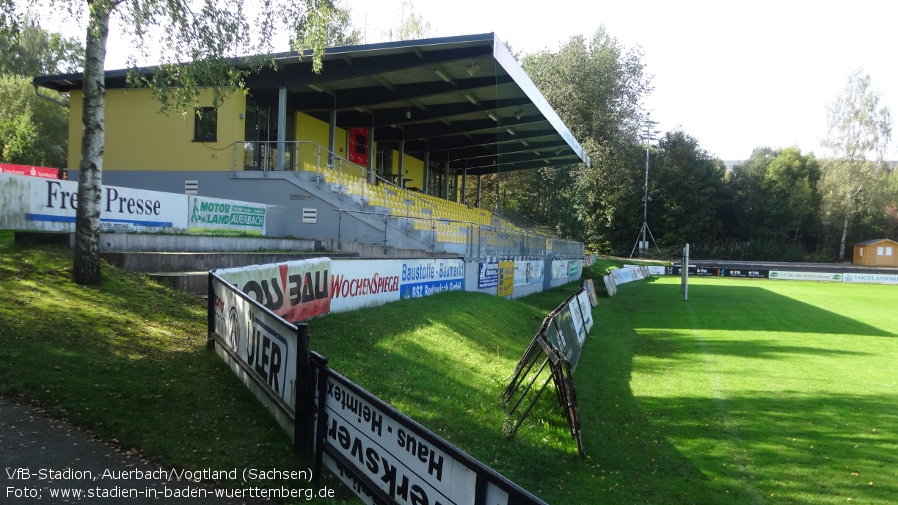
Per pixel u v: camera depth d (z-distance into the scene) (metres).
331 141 23.02
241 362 6.22
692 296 30.91
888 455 7.49
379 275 12.00
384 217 18.61
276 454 4.86
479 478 2.89
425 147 33.88
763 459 7.29
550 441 7.39
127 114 20.28
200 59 10.70
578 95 50.84
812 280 49.78
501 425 7.34
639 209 65.38
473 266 18.75
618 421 8.65
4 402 5.26
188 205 14.19
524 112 25.53
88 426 5.07
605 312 22.41
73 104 21.06
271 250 15.03
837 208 66.69
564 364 7.39
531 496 2.53
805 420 8.92
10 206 10.60
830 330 19.16
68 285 8.58
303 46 11.98
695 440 7.93
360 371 7.36
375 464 3.87
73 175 21.03
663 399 9.95
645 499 6.03
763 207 73.69
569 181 49.75
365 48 17.62
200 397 5.82
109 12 9.15
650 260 58.47
